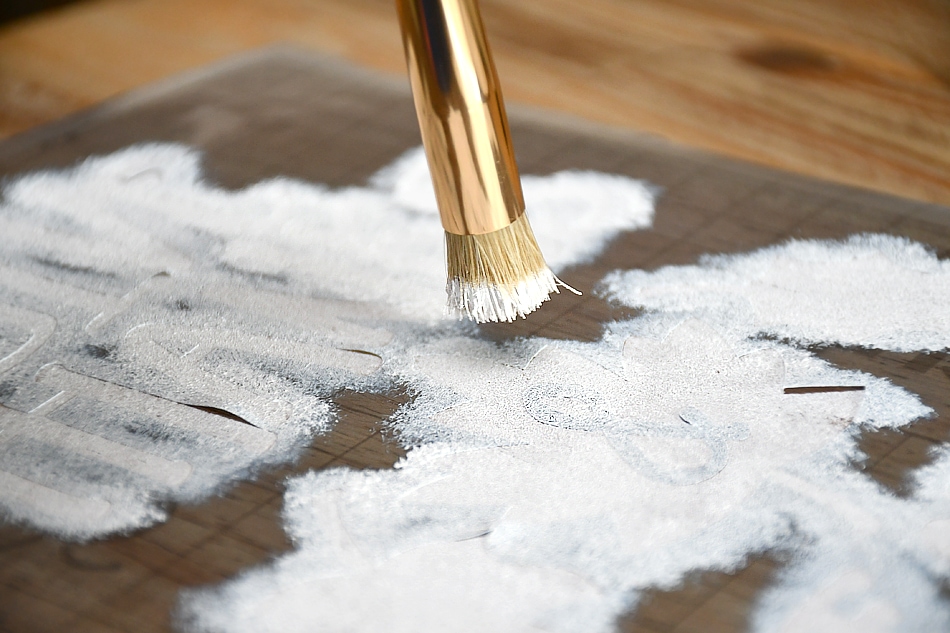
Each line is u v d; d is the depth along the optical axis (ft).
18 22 2.42
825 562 1.31
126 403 1.45
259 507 1.37
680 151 1.67
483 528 1.34
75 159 1.73
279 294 1.54
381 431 1.41
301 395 1.44
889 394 1.41
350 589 1.31
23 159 1.73
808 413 1.40
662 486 1.36
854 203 1.58
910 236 1.54
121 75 1.95
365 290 1.54
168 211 1.65
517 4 2.07
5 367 1.48
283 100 1.79
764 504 1.34
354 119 1.76
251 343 1.49
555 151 1.69
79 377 1.47
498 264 1.40
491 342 1.48
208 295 1.54
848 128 1.76
